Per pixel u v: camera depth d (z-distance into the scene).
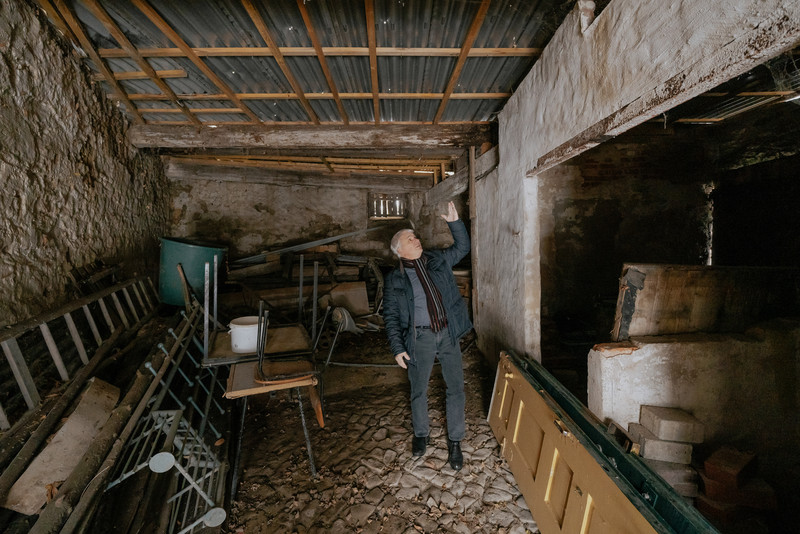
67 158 2.90
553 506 1.79
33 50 2.48
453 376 2.40
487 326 4.04
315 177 6.39
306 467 2.48
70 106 2.92
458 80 2.89
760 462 2.33
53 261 2.69
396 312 2.36
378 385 3.69
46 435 1.79
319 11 2.08
